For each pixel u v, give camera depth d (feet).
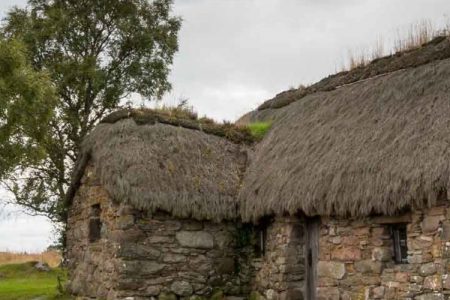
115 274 39.32
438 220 28.43
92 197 45.16
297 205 34.60
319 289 35.58
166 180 40.34
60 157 69.92
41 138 52.75
